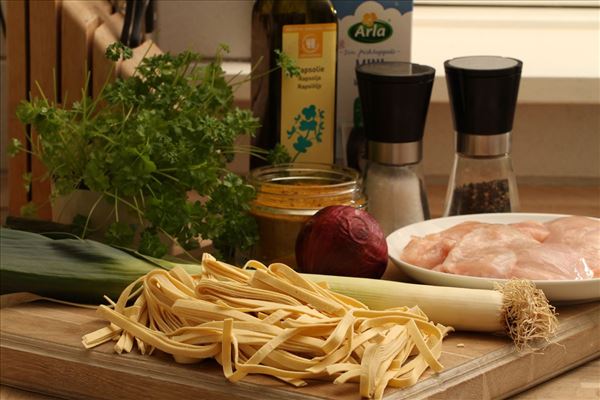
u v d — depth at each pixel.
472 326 1.02
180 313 0.97
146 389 0.95
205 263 1.05
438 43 1.79
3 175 1.67
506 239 1.16
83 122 1.20
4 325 1.05
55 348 1.00
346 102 1.44
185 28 1.63
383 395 0.88
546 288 1.05
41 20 1.38
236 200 1.19
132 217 1.22
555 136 1.71
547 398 0.98
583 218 1.24
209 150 1.19
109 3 1.55
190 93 1.23
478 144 1.31
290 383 0.90
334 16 1.34
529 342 1.00
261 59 1.34
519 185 1.70
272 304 0.96
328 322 0.92
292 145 1.37
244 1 1.62
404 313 0.96
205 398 0.92
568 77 1.59
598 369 1.05
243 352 0.94
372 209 1.34
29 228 1.23
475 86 1.28
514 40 1.81
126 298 1.04
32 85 1.40
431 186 1.70
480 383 0.95
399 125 1.30
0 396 1.01
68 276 1.11
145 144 1.14
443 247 1.16
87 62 1.39
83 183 1.23
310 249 1.16
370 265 1.15
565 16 1.88
